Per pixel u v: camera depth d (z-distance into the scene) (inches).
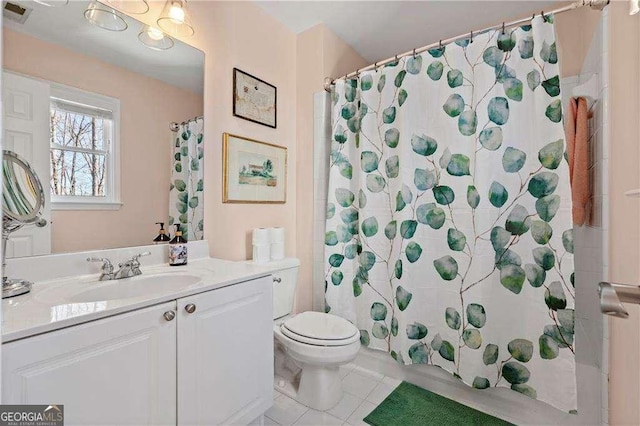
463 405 64.7
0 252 21.8
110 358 34.6
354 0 76.8
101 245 50.9
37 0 44.8
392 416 61.3
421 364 69.8
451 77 65.2
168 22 59.2
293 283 77.0
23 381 28.9
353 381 73.5
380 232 75.9
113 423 34.9
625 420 43.4
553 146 55.4
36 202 43.9
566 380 53.5
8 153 41.4
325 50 86.6
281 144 86.4
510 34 59.7
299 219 90.4
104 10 50.9
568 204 53.9
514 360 59.0
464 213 63.7
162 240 59.5
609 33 51.4
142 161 56.6
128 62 54.6
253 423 56.7
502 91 59.9
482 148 61.4
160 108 59.2
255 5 78.3
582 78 67.5
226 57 71.4
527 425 59.0
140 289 50.2
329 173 83.6
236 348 48.8
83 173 49.1
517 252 58.7
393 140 73.2
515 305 58.9
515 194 58.8
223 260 63.9
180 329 41.1
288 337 63.3
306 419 60.4
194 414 42.8
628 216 42.7
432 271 67.7
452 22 84.7
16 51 42.5
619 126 46.6
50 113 45.6
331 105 86.5
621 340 45.0
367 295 77.7
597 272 56.5
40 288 42.3
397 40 93.6
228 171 71.6
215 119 69.1
